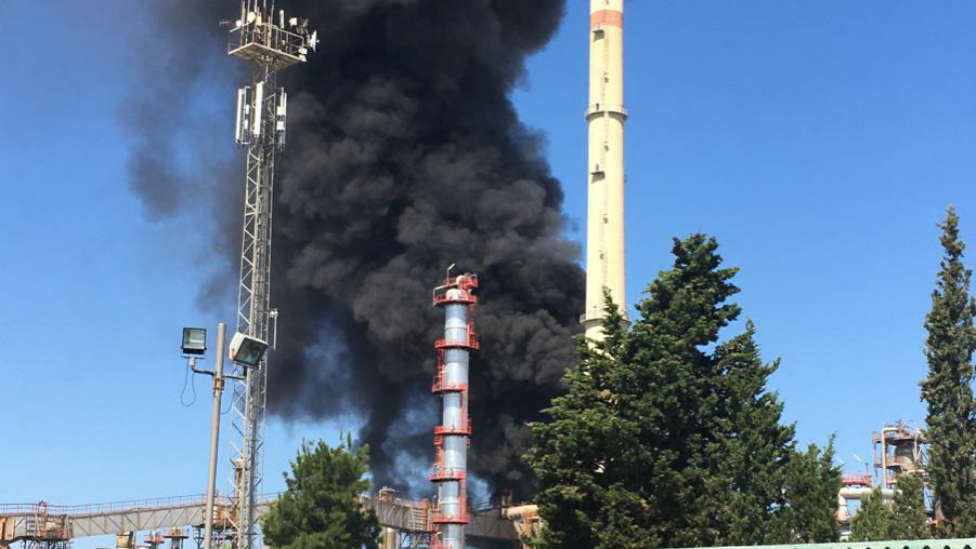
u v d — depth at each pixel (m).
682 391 70.31
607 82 115.31
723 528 67.69
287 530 76.12
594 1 117.44
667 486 67.19
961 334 74.62
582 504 67.69
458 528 106.56
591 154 114.38
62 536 120.38
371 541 78.75
